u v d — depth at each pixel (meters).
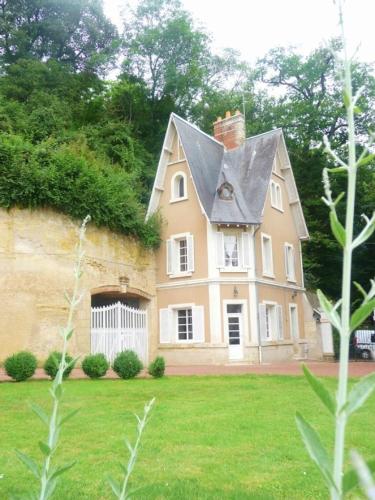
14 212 18.00
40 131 27.33
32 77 32.06
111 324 20.25
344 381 1.46
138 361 14.79
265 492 4.93
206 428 7.74
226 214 23.00
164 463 5.98
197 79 36.31
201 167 24.59
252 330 22.64
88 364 14.59
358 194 31.61
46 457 2.16
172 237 24.19
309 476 5.48
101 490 4.95
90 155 24.25
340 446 1.39
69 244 19.27
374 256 32.78
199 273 23.06
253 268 23.22
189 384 12.84
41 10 38.41
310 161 34.62
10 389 11.62
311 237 31.31
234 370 17.98
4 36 35.47
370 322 31.86
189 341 22.72
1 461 6.00
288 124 35.34
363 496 4.60
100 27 40.19
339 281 34.16
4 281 17.39
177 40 36.47
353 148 1.68
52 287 18.45
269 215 25.91
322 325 27.86
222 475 5.53
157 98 36.69
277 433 7.42
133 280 22.56
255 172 25.80
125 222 21.84
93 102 32.97
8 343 17.05
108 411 9.08
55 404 2.19
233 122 28.48
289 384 12.83
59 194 18.75
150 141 34.03
